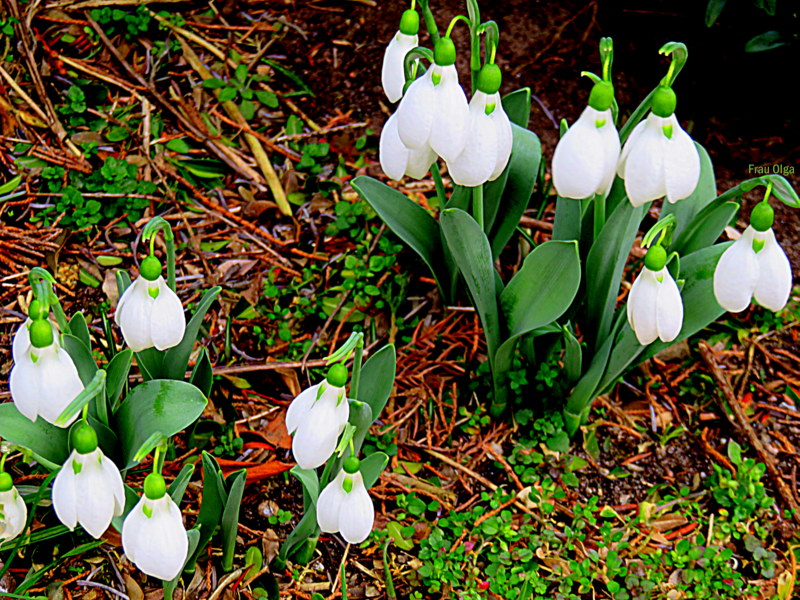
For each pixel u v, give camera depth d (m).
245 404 2.50
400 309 2.76
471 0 1.77
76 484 1.49
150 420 1.86
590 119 1.61
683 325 2.13
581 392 2.35
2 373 2.51
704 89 3.44
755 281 1.75
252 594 2.13
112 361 1.93
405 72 1.90
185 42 3.44
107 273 2.77
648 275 1.76
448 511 2.34
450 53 1.62
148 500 1.48
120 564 2.12
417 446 2.47
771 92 3.44
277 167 3.13
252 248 2.90
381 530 2.27
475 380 2.60
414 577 2.20
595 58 3.49
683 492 2.41
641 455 2.51
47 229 2.85
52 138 3.11
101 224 2.91
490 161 1.71
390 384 1.98
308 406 1.63
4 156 3.02
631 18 3.60
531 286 2.13
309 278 2.82
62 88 3.24
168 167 3.06
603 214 2.15
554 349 2.55
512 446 2.50
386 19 3.59
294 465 2.31
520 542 2.29
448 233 2.04
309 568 2.20
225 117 3.24
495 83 1.66
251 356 2.63
